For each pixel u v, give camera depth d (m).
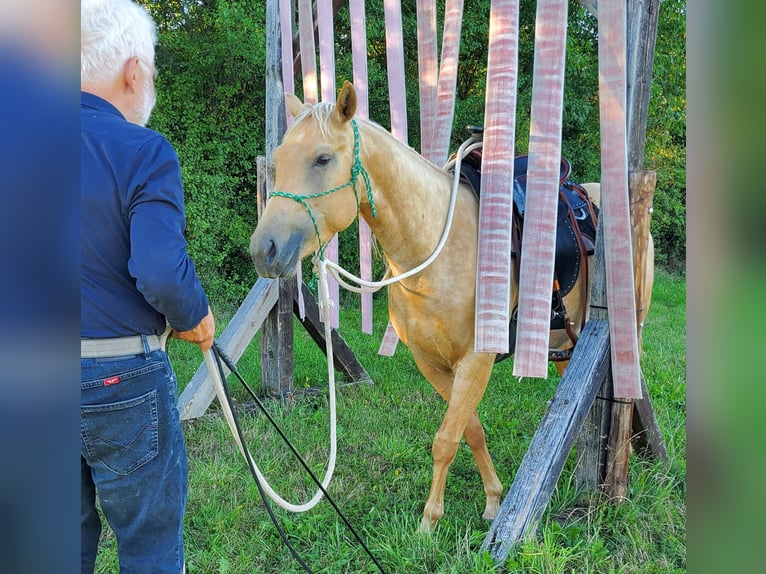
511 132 2.20
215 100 7.11
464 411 2.39
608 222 2.39
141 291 1.25
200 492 2.89
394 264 2.32
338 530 2.56
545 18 2.14
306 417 3.91
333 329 4.44
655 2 2.43
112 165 1.25
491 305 2.20
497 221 2.19
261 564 2.39
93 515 1.60
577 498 2.74
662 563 2.30
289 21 3.73
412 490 2.96
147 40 1.42
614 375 2.48
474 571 2.20
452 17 2.76
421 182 2.23
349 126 2.00
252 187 7.41
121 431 1.35
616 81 2.25
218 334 6.07
